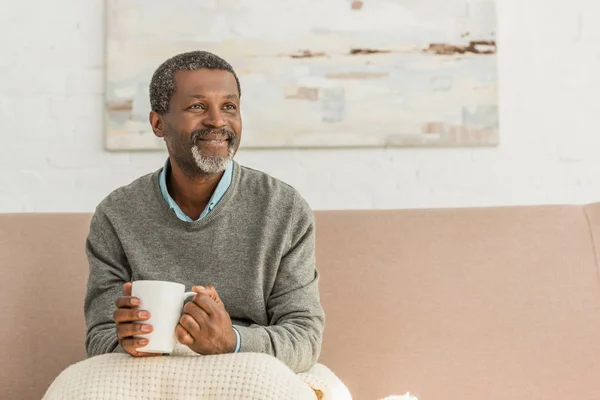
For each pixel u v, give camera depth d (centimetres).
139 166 310
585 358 223
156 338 167
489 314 227
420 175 308
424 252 235
